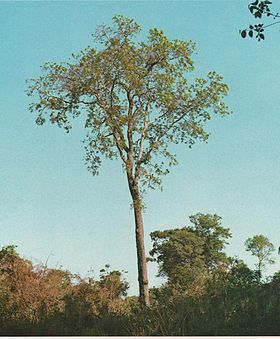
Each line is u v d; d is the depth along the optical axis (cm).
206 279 1962
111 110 2856
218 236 6362
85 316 1994
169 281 2034
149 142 2908
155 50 2869
